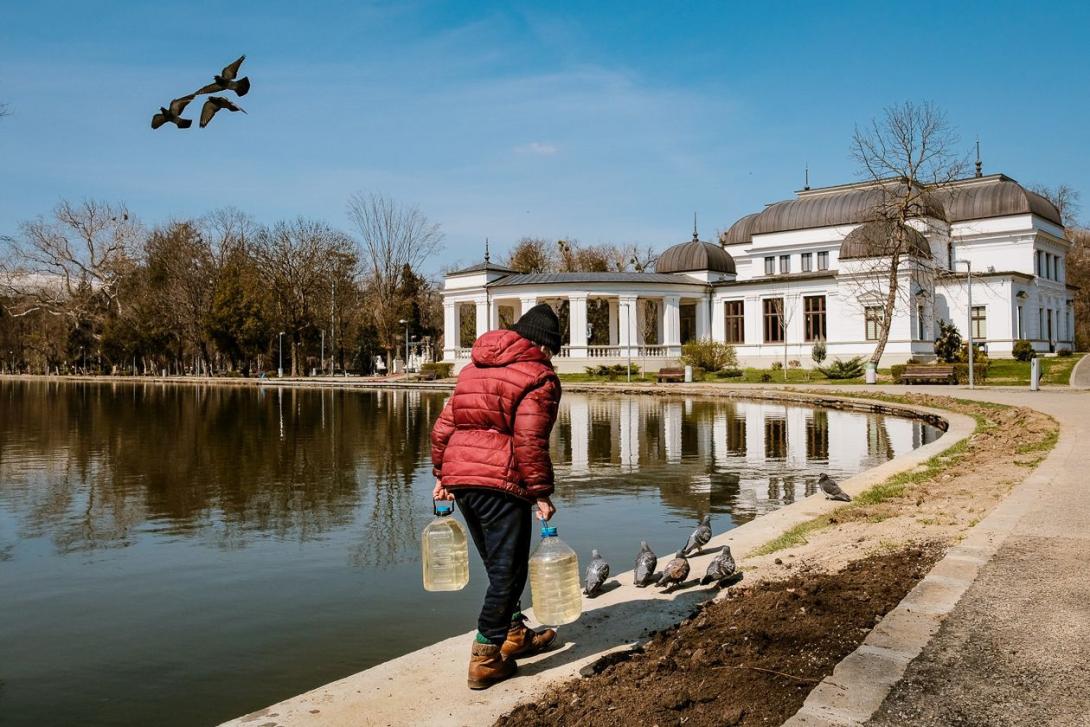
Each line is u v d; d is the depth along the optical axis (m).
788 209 60.78
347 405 37.22
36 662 6.00
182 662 5.96
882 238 44.78
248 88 4.17
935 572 5.73
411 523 10.80
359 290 92.06
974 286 50.88
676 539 9.46
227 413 32.06
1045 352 54.22
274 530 10.42
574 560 4.87
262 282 78.50
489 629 4.50
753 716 3.61
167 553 9.26
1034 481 9.65
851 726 3.42
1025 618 4.71
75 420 28.78
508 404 4.53
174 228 83.81
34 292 86.00
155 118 4.21
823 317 53.47
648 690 4.05
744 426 23.39
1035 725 3.39
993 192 55.19
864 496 9.84
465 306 84.31
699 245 62.78
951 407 24.08
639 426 23.91
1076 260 84.31
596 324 78.12
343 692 4.52
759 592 5.77
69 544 9.74
